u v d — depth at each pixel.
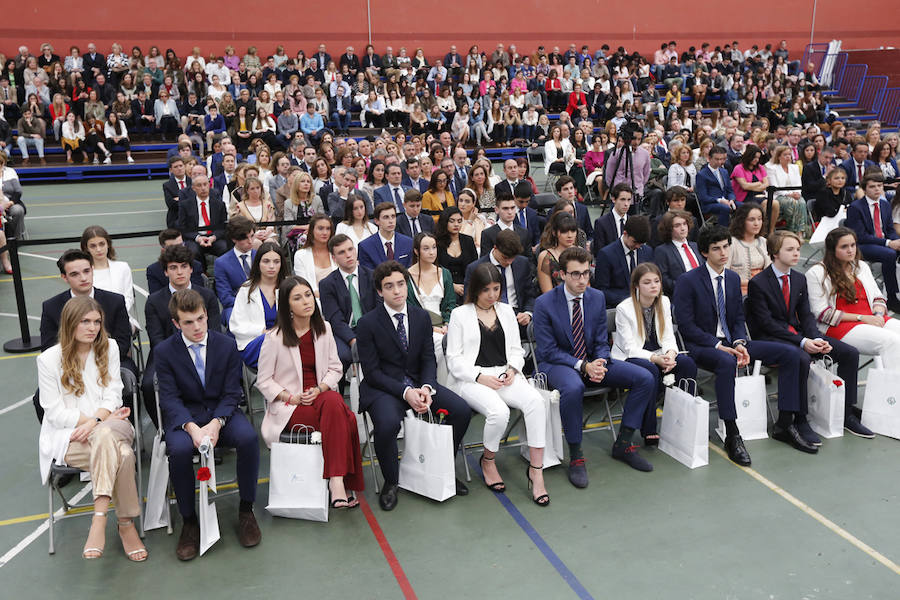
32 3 19.39
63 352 4.32
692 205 10.41
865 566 3.96
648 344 5.48
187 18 20.78
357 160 10.62
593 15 24.78
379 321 4.81
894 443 5.40
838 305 5.92
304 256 6.59
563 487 4.86
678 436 5.18
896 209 8.41
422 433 4.65
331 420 4.41
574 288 5.24
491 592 3.78
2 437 5.49
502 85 21.83
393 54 22.89
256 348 5.31
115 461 3.98
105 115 18.11
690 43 26.12
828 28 27.50
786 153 10.76
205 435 4.18
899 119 24.23
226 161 10.77
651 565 3.99
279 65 20.92
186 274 5.29
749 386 5.42
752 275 6.71
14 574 3.96
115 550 4.20
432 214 8.74
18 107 17.95
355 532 4.35
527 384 4.89
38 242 7.07
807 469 5.03
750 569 3.94
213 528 4.18
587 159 13.81
